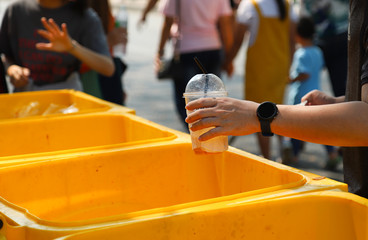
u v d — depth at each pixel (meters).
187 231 1.13
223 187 1.72
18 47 3.05
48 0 3.00
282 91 4.48
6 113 2.64
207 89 1.38
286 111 1.28
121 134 2.27
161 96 7.43
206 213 1.14
